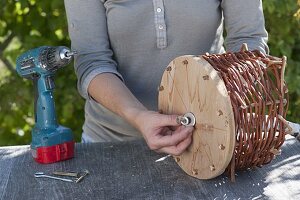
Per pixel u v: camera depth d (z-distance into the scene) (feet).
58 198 5.33
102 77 6.21
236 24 6.64
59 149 6.07
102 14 6.53
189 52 6.66
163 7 6.40
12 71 12.31
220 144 5.27
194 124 5.51
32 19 11.64
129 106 5.86
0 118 11.99
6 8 11.67
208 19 6.54
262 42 6.62
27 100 11.80
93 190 5.46
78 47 6.47
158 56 6.63
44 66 5.98
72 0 6.44
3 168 6.00
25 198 5.35
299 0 9.50
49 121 6.14
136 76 6.76
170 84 5.73
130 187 5.50
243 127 5.26
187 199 5.24
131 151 6.33
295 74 11.43
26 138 12.39
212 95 5.27
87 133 7.36
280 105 5.43
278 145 5.60
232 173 5.49
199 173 5.56
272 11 10.61
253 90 5.32
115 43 6.59
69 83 11.66
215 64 5.41
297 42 12.01
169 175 5.71
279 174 5.66
